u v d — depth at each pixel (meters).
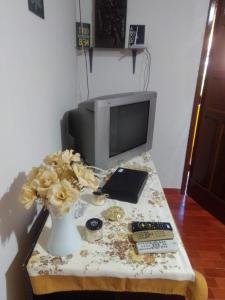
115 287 0.84
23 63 0.93
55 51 1.42
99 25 2.05
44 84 1.21
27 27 0.96
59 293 0.90
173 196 2.59
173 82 2.29
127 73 2.26
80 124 1.59
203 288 0.79
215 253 1.85
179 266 0.82
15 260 0.90
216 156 2.20
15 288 0.91
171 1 2.05
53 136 1.43
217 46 2.06
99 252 0.87
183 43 2.17
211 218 2.26
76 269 0.80
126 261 0.83
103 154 1.50
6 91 0.79
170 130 2.45
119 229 1.00
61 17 1.55
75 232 0.87
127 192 1.19
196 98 2.31
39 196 0.76
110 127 1.52
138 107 1.71
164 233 0.94
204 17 2.08
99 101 1.38
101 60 2.21
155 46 2.18
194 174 2.51
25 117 0.96
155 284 0.83
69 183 0.75
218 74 2.08
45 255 0.85
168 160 2.56
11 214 0.86
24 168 0.97
